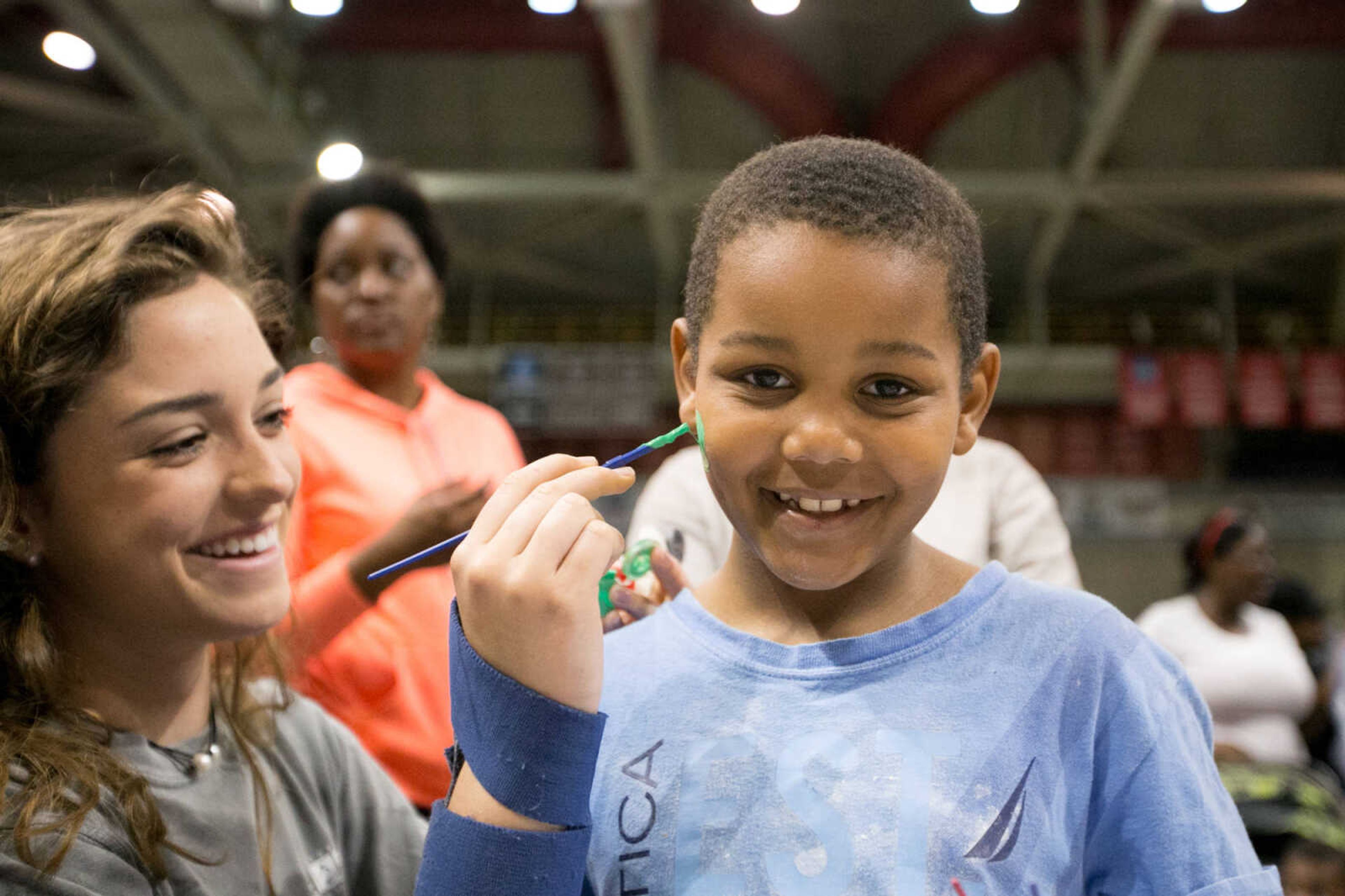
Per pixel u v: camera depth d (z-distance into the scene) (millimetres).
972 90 7891
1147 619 3430
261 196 8375
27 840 874
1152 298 10609
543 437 9828
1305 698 3254
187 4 6121
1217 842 798
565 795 769
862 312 763
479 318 10422
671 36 7762
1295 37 7551
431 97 8969
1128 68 6887
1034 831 789
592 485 836
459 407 1962
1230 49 7703
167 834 978
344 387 1827
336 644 1637
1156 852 796
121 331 957
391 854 1186
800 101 7965
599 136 9180
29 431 956
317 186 1929
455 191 8711
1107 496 9445
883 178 810
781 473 804
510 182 8695
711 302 828
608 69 8320
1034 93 8680
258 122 7648
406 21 7801
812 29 8258
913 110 8062
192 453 978
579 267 10492
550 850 758
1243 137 9125
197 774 1047
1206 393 9664
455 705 804
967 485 1479
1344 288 10023
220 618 996
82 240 1007
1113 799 818
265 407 1049
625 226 9961
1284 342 10195
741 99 8219
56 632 1018
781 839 799
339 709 1636
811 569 824
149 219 1047
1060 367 9820
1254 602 3346
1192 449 9812
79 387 945
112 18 6699
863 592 892
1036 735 816
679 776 843
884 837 785
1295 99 8883
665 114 8742
